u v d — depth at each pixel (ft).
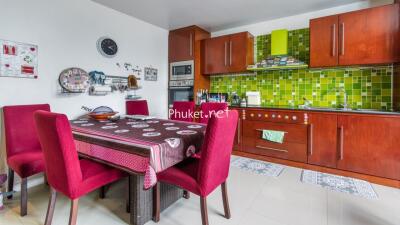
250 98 11.87
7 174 7.04
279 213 5.93
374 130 7.75
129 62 11.19
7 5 6.92
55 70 8.22
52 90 8.16
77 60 8.93
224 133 4.78
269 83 11.82
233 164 9.82
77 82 8.77
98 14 9.68
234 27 12.94
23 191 5.72
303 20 10.82
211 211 6.04
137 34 11.58
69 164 4.33
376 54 8.16
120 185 7.76
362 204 6.39
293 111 9.40
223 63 12.19
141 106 10.39
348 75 9.73
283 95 11.43
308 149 9.10
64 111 8.59
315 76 10.52
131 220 5.39
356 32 8.51
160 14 10.96
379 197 6.80
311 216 5.78
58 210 6.05
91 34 9.43
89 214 5.88
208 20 11.80
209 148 4.50
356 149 8.10
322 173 8.75
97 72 9.59
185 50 12.89
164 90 13.53
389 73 8.87
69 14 8.61
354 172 8.20
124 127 6.57
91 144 5.36
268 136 9.98
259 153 10.43
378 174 7.74
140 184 5.26
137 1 9.48
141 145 4.40
